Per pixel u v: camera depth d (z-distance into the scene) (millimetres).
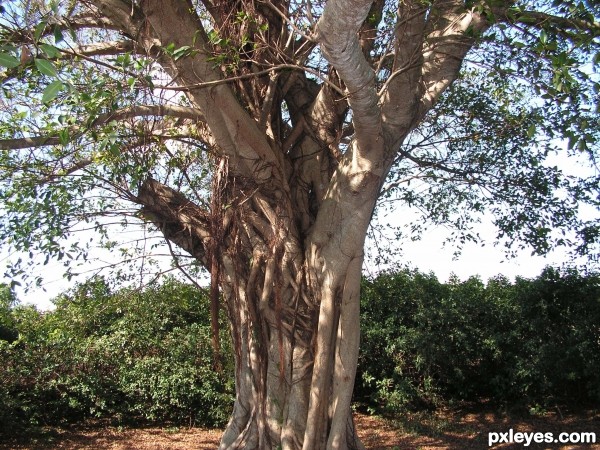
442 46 6609
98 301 8055
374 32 7254
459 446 9805
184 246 7848
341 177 6648
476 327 11773
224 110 6180
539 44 5406
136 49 6457
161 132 7328
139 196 7512
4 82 6395
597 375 10641
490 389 11930
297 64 6457
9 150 6695
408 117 6469
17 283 6750
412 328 11891
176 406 11039
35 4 5773
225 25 6555
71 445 9773
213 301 7219
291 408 7039
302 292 7008
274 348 7172
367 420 11609
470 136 9484
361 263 6719
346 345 6762
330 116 7320
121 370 10930
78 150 7109
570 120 6312
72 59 6520
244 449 7270
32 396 10445
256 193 7070
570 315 11133
